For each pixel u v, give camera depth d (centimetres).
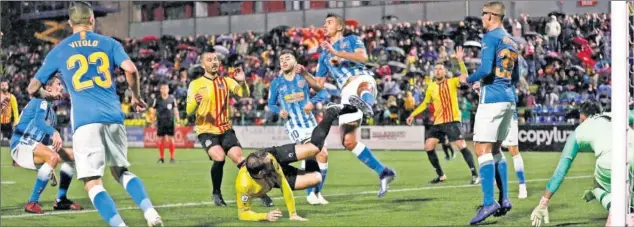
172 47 4203
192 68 3759
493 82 1009
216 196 1283
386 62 3481
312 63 3647
